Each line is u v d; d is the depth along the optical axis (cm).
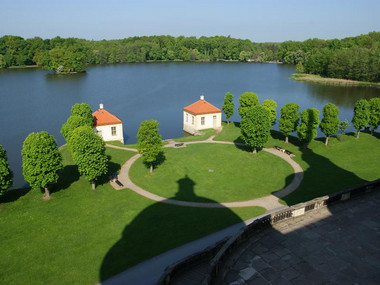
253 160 4791
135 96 11712
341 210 2092
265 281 1443
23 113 8944
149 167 4519
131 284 2227
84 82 14700
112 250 2616
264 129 4756
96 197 3575
